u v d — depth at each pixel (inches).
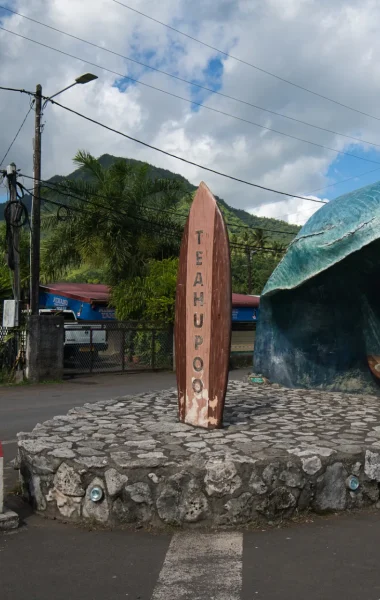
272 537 163.8
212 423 233.8
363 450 191.0
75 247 904.3
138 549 155.7
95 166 912.3
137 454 185.6
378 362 352.2
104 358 745.6
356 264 329.4
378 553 152.7
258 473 173.9
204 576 139.9
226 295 231.1
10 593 131.9
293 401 319.3
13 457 267.0
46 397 492.7
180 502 170.2
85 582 137.0
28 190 625.0
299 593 131.0
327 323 367.9
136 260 904.9
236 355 840.3
